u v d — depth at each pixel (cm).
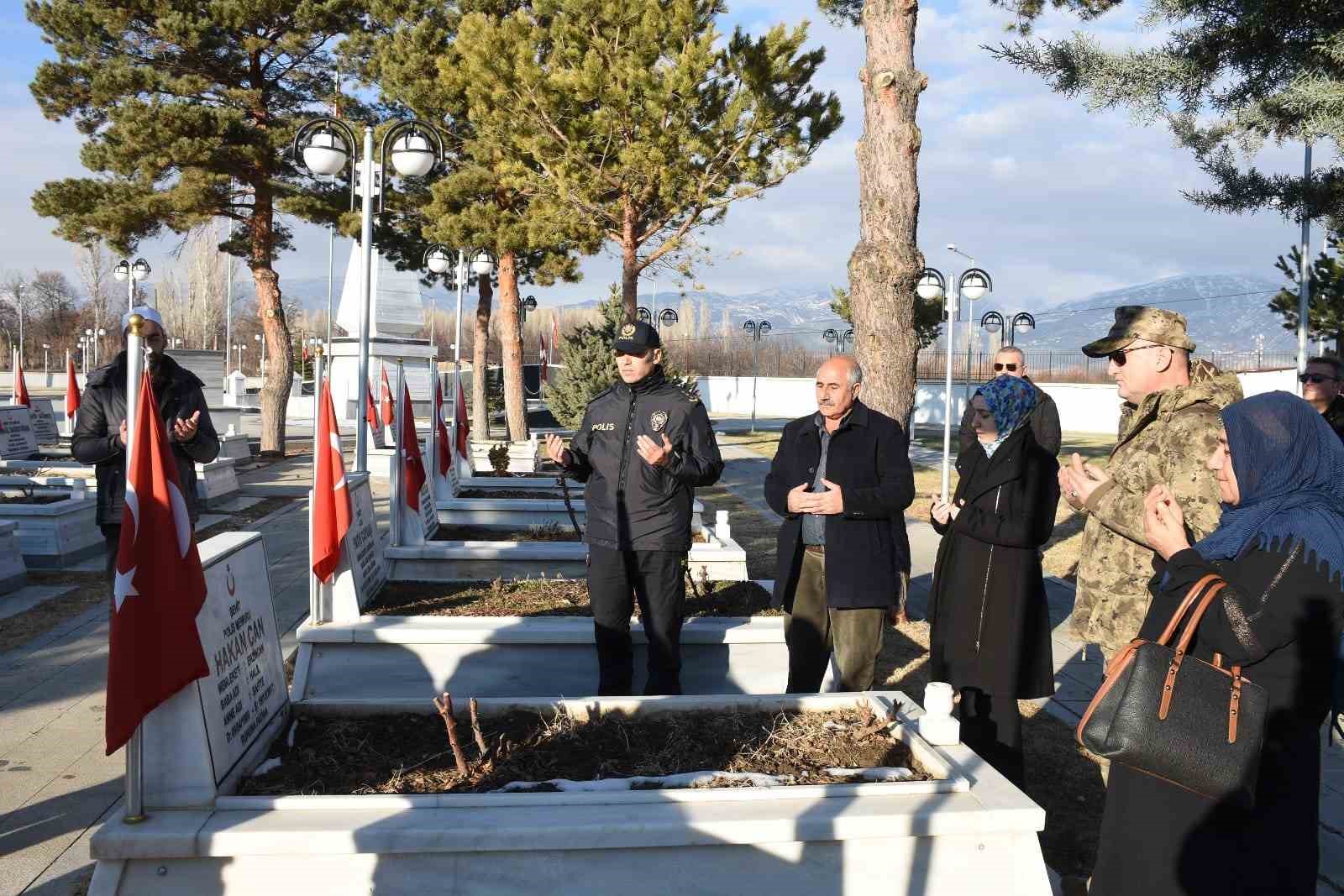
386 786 351
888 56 841
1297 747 281
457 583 716
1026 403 444
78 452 586
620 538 512
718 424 4247
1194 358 402
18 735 565
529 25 1605
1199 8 984
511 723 412
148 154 1967
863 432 502
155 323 576
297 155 2138
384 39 2091
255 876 302
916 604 937
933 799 333
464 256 2383
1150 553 360
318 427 563
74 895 386
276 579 1008
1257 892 281
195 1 2017
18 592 924
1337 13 945
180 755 323
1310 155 1816
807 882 316
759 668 591
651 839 309
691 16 1465
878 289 848
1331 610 272
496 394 4047
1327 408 688
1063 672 731
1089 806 487
